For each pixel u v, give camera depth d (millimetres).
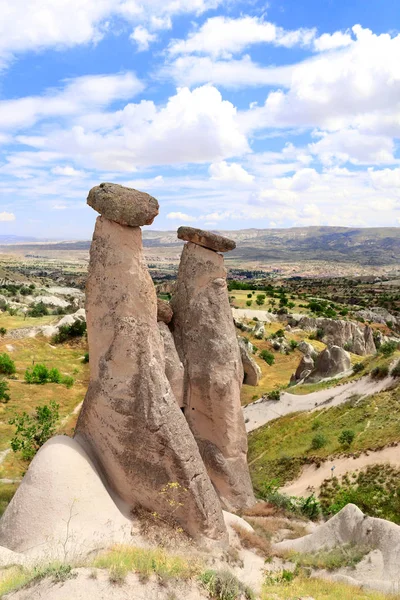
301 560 13656
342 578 12797
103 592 8047
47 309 99938
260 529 15617
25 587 8156
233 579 9750
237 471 16719
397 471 23141
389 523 14047
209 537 12336
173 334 16734
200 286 16453
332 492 24250
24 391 44750
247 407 44906
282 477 28891
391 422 29750
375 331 88750
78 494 11211
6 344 63719
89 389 13039
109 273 12562
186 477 12227
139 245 12789
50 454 11648
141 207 12344
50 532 10500
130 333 12469
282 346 78375
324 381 46000
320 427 34562
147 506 12281
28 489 11102
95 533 10797
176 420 12508
